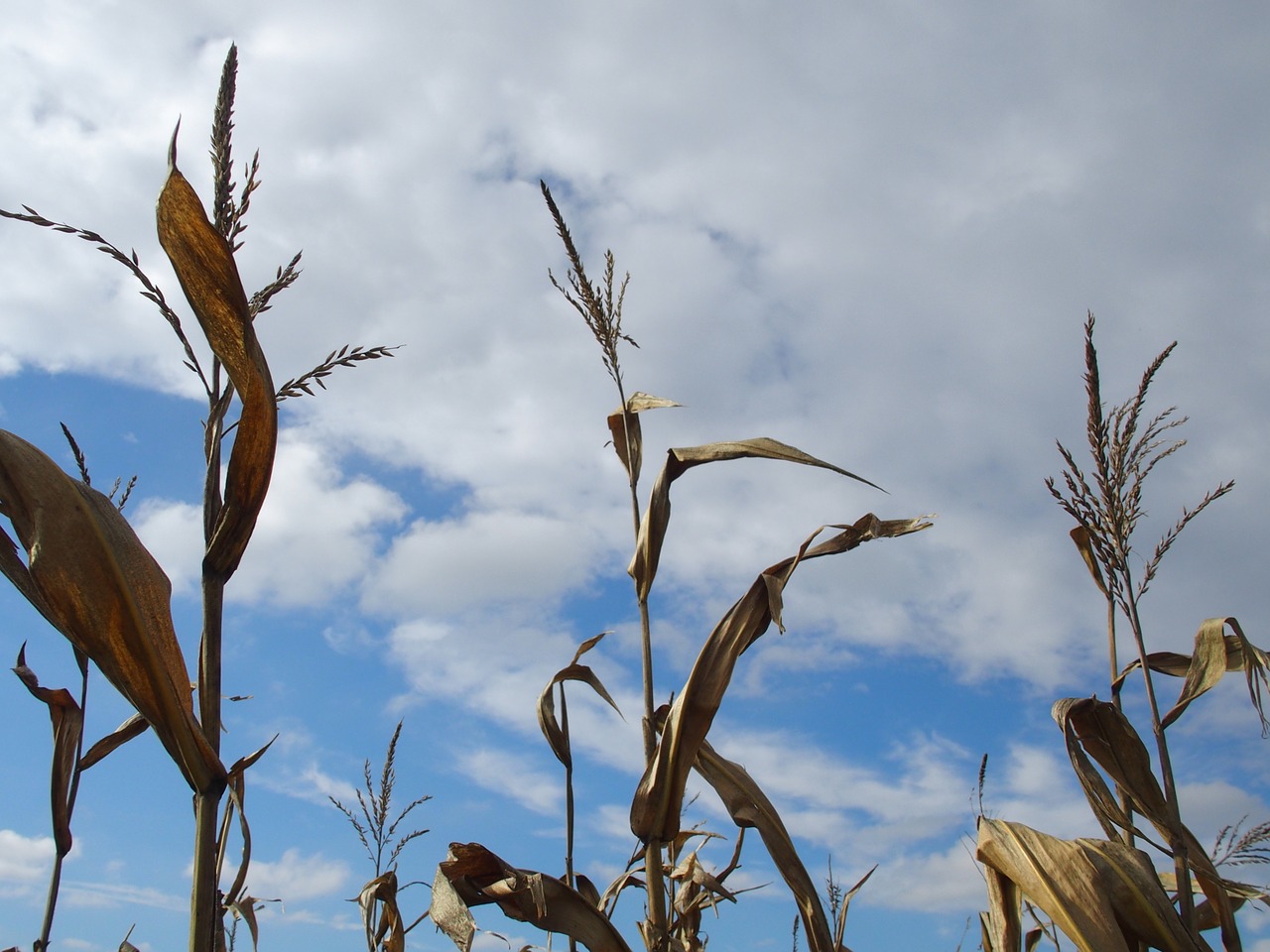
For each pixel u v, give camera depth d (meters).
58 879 1.34
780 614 1.46
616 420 1.71
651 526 1.59
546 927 1.37
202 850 0.95
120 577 0.97
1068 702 1.43
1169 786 1.36
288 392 1.12
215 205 1.06
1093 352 1.43
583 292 1.65
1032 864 1.33
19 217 1.03
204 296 1.02
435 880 1.34
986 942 1.60
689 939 1.62
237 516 1.02
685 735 1.44
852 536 1.54
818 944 1.43
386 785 2.23
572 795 1.50
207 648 1.00
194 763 0.96
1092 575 1.54
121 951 1.39
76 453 1.49
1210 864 1.40
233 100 1.08
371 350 1.13
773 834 1.47
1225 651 1.45
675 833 1.43
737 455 1.59
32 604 1.02
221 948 1.10
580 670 1.58
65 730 1.38
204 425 1.06
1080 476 1.44
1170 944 1.27
